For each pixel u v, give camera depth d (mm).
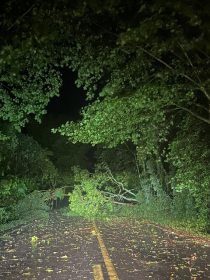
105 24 10969
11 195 26391
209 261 12531
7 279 10297
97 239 17953
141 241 17312
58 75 12781
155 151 18703
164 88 13414
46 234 20250
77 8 7938
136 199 31812
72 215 31297
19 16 8070
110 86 13469
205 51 11820
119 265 11891
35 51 10930
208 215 19562
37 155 31781
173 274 10625
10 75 11711
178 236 18953
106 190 32281
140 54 12156
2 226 22781
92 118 15023
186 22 9008
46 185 39625
